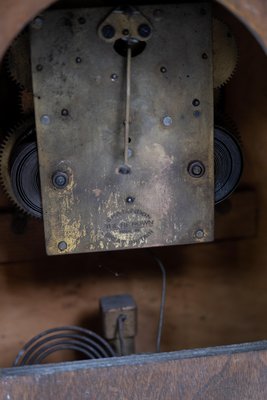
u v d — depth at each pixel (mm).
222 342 2076
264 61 1853
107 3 1471
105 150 1488
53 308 2004
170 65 1474
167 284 2039
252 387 1475
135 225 1532
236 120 1872
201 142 1515
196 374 1455
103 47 1446
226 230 1963
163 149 1505
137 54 1471
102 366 1436
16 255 1896
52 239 1511
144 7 1443
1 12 1265
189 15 1461
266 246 1994
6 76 1766
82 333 2025
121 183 1507
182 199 1533
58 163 1479
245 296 2051
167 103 1486
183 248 2016
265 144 1912
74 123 1468
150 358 1458
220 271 2037
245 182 1945
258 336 2068
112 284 2018
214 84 1593
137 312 2039
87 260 1987
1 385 1406
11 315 1985
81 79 1453
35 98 1448
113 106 1473
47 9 1421
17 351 2010
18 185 1549
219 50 1573
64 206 1501
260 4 1315
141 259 2012
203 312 2064
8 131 1657
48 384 1422
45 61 1437
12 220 1856
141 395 1449
